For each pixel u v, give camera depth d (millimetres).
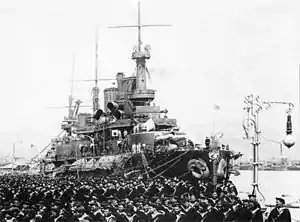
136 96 56438
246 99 35844
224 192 38938
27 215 28531
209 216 28797
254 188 35188
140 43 57562
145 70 57406
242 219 28953
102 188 39031
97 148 59312
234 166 47750
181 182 40500
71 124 68125
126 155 49594
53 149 66750
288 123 29016
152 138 49656
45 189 39750
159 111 55188
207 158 43938
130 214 28828
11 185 45438
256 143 35438
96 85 63438
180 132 50812
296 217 36219
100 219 28016
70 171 57656
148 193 38281
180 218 28438
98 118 60438
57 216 27953
